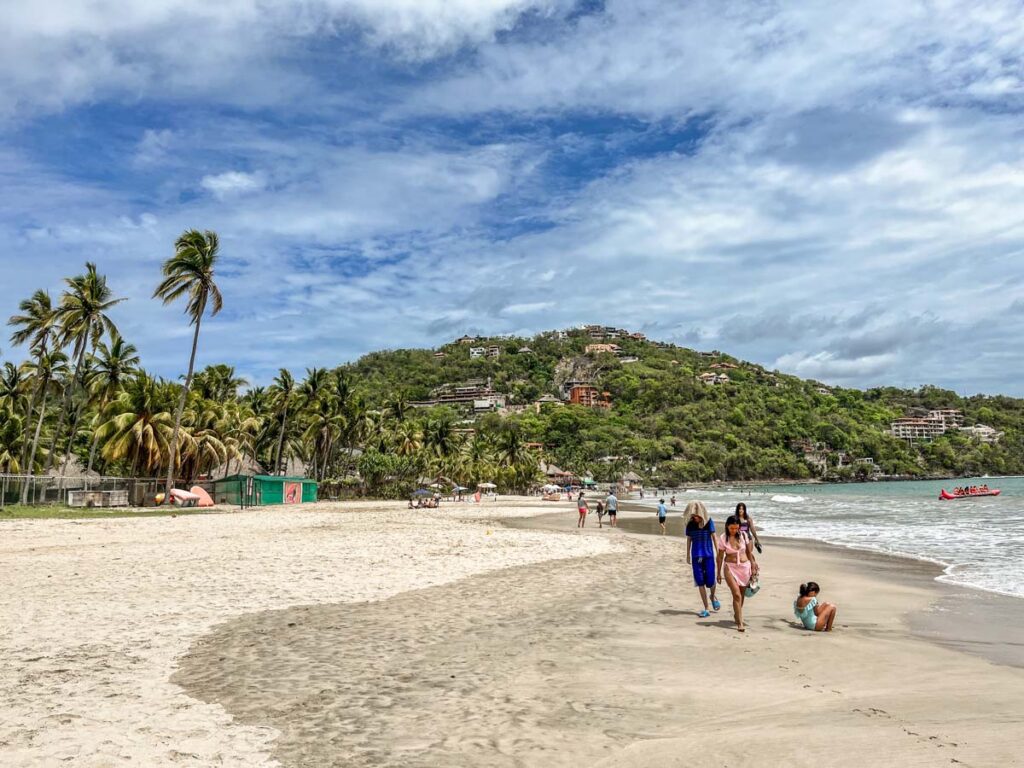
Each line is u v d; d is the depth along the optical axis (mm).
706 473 193375
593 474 170125
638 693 6379
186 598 11445
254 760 4715
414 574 14719
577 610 10734
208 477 66625
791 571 17172
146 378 53500
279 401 76062
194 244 46844
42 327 47969
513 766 4629
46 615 9945
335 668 7215
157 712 5742
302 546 20844
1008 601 12297
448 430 106125
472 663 7457
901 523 40469
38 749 4863
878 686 6703
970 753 4801
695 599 11961
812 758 4734
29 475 44969
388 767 4598
